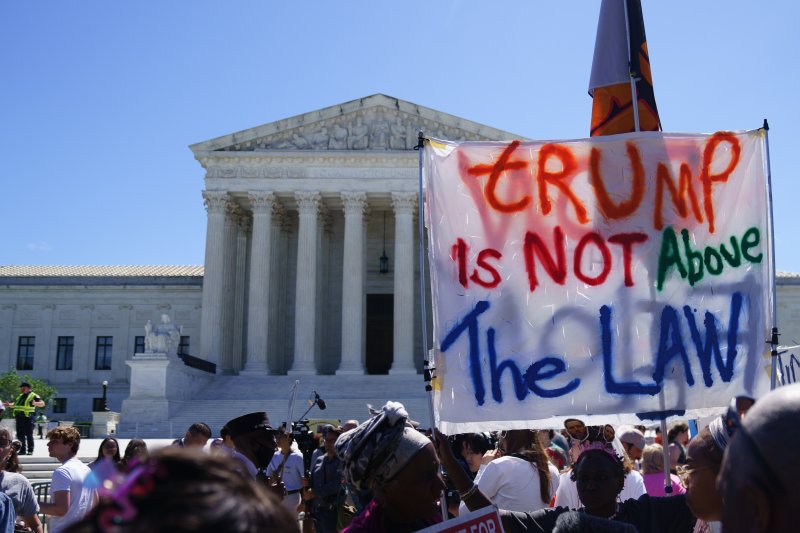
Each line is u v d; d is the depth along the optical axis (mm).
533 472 8953
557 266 9078
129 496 1941
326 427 15672
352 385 68375
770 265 9414
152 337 60781
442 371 8719
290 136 75062
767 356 9211
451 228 9102
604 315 9023
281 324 78500
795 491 2516
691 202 9398
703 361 9070
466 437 12219
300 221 73188
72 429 12859
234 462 2279
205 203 73688
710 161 9516
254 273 72312
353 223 72875
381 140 74250
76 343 90562
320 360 75750
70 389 89625
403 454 5633
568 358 8875
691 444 5414
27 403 38438
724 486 2789
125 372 89812
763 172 9609
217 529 1916
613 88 10844
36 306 91562
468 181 9203
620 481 7051
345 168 73562
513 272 9008
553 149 9336
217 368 71062
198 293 90562
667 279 9188
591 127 11125
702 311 9195
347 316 71250
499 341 8820
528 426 8648
